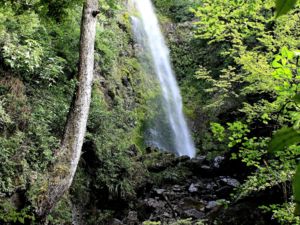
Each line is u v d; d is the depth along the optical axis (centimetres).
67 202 644
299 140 52
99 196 774
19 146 532
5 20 636
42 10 540
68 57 802
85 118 552
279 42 443
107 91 1058
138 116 1205
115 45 1214
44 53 684
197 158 1078
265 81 422
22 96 602
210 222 662
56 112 671
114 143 864
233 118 1064
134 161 966
